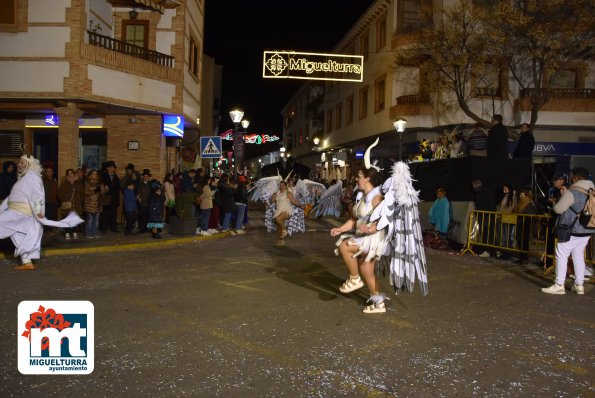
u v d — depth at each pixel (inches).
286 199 525.7
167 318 242.7
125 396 157.2
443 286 334.3
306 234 649.0
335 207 561.3
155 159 723.4
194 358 190.7
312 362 189.0
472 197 519.5
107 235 550.6
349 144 1461.6
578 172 321.1
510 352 205.9
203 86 1312.7
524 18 859.4
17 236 356.2
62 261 398.6
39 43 608.4
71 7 607.5
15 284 310.5
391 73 1105.4
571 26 879.1
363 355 197.6
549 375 182.1
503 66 979.9
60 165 631.8
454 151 741.9
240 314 251.9
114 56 645.3
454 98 1007.0
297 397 158.9
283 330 227.3
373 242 249.3
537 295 315.9
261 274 358.9
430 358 196.2
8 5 607.8
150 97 693.3
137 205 589.0
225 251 475.5
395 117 1064.2
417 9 1096.8
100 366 181.0
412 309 270.7
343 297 292.4
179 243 529.0
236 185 695.7
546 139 1045.8
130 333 219.0
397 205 247.8
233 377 173.3
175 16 743.1
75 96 609.9
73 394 157.9
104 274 348.5
